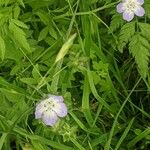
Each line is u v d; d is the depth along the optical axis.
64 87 0.19
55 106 0.17
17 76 0.19
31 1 0.20
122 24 0.19
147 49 0.18
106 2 0.20
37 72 0.18
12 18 0.18
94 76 0.19
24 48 0.19
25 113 0.18
